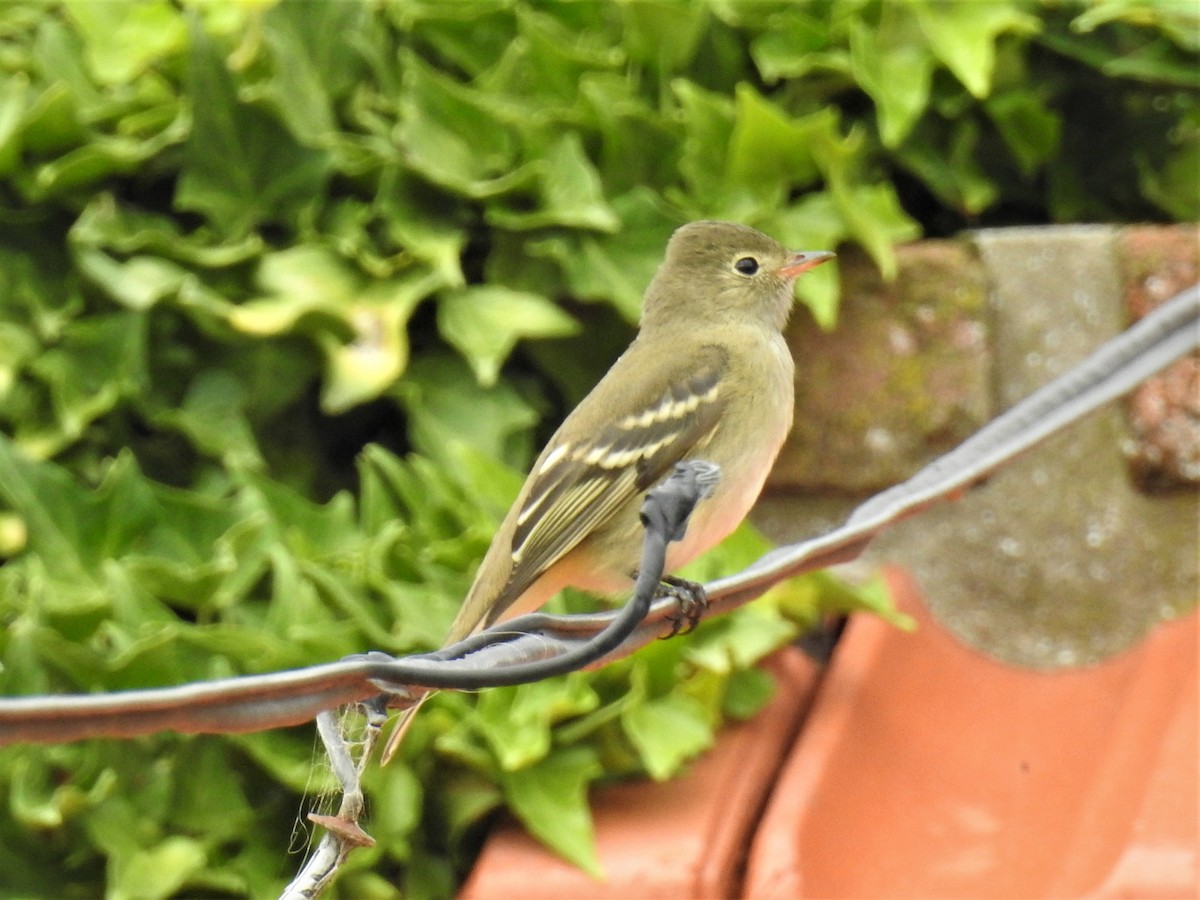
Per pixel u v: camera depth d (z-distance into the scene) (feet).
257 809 31.14
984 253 35.40
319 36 37.60
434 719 31.24
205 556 33.81
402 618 31.63
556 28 38.55
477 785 31.37
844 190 35.76
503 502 33.73
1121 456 35.50
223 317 35.32
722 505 29.60
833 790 31.48
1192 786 29.81
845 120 38.42
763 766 32.37
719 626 32.91
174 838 30.42
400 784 30.55
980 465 23.09
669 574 28.02
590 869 29.68
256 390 36.35
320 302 35.19
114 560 33.40
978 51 35.96
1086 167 40.09
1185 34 37.99
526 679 15.79
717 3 37.68
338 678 15.37
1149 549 35.65
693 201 36.70
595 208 35.29
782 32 37.40
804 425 35.81
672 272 31.42
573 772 30.99
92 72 38.14
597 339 37.24
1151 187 39.45
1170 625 35.45
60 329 36.09
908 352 35.53
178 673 30.78
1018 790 32.55
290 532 33.47
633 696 31.27
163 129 37.35
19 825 30.63
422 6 38.19
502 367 37.42
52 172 36.09
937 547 36.58
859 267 35.65
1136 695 33.86
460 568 33.06
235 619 32.68
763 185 36.58
